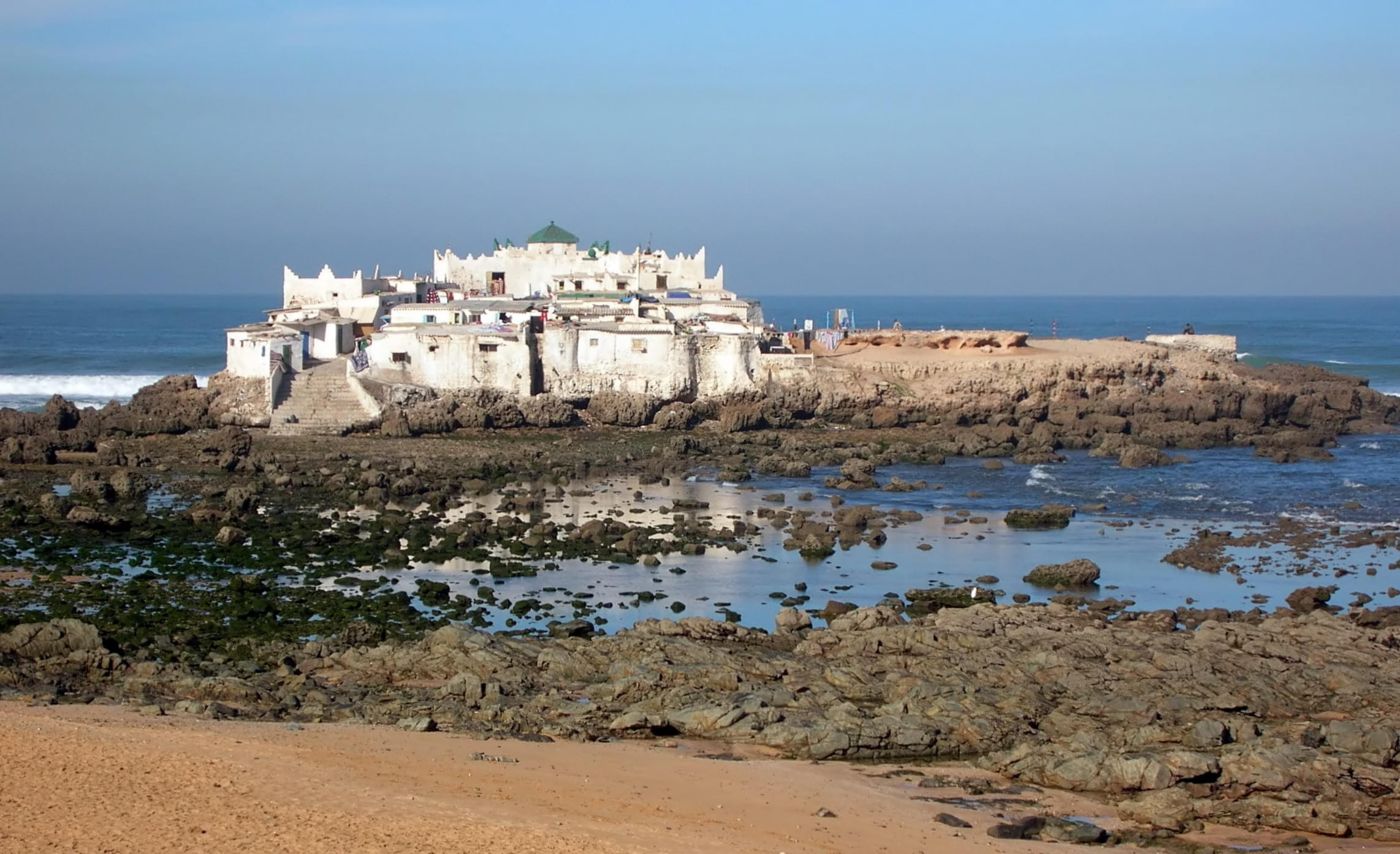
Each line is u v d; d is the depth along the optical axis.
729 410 123.44
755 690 50.09
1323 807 40.19
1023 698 49.06
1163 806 40.31
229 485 93.00
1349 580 72.25
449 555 74.44
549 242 172.62
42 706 45.34
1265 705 49.84
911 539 81.75
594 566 73.38
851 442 117.81
